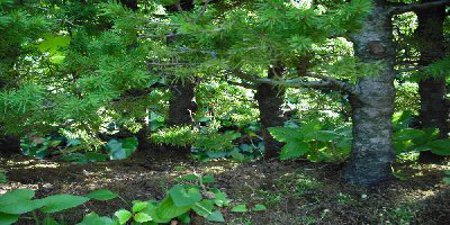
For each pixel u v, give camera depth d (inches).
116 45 89.7
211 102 176.2
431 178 111.8
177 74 80.9
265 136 141.3
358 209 98.2
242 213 98.0
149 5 138.3
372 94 101.9
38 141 188.2
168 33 86.8
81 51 102.5
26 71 109.0
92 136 157.5
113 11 76.7
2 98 70.6
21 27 76.2
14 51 104.5
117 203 102.6
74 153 166.6
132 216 92.2
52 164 144.6
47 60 112.3
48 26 98.3
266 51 69.9
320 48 112.0
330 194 104.3
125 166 137.9
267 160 135.5
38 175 124.3
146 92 138.9
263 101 139.6
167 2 79.1
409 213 95.8
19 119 99.3
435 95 128.2
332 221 94.9
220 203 99.6
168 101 157.8
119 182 115.7
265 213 98.3
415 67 103.5
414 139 123.5
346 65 72.2
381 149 105.3
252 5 115.8
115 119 146.6
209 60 77.0
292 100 177.5
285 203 102.2
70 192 108.7
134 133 172.9
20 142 179.3
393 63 102.3
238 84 140.6
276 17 62.0
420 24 119.9
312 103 171.3
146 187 111.6
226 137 134.9
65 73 101.7
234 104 176.7
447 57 100.4
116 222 91.4
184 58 89.4
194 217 96.2
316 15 62.6
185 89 146.9
